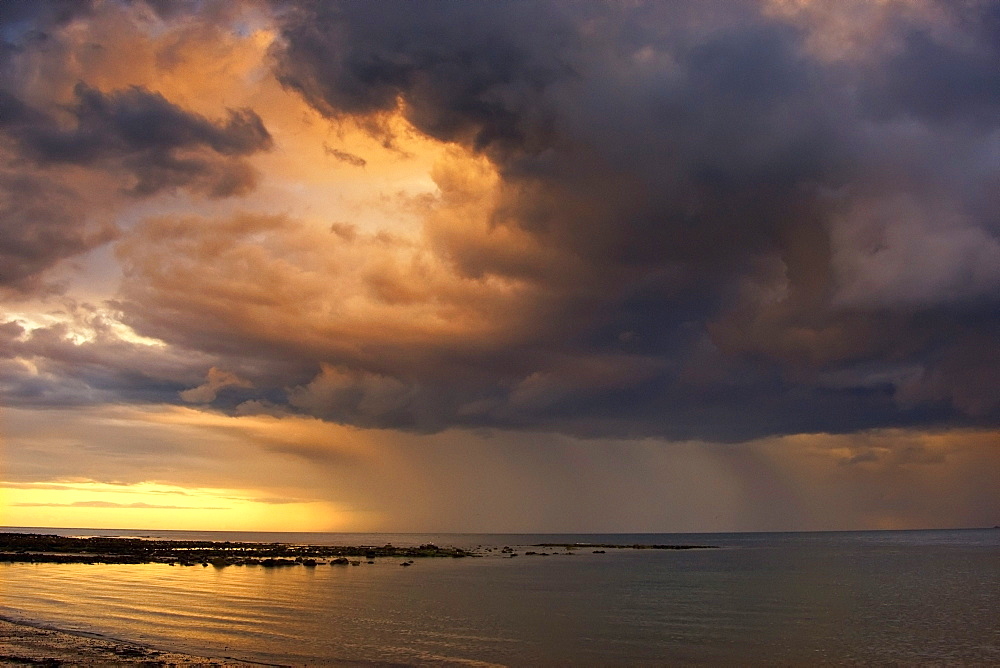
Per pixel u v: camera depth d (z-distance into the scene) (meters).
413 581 77.44
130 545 142.12
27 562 92.38
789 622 50.72
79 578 71.81
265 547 153.12
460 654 37.22
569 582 82.06
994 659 38.41
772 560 131.50
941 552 162.88
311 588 66.69
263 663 32.56
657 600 64.06
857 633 46.09
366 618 48.31
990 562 123.25
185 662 31.72
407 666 33.75
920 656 39.06
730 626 48.66
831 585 80.50
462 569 100.06
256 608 51.53
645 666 35.78
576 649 39.56
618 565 116.06
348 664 33.38
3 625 41.69
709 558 141.38
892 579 88.62
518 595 66.06
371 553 132.25
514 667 34.62
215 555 114.00
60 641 36.19
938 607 59.91
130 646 35.31
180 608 50.50
